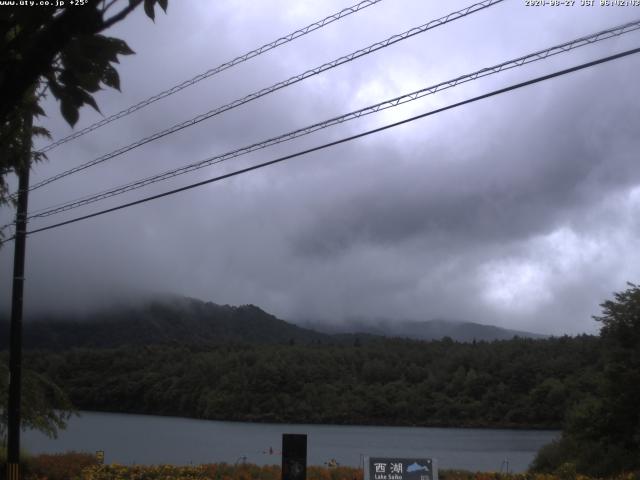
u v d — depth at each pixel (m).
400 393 97.19
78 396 95.00
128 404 95.00
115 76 2.98
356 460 41.97
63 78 2.96
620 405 27.45
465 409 88.38
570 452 29.06
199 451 47.59
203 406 92.31
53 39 2.79
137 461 38.75
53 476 21.08
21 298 17.72
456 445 60.59
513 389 89.62
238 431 73.88
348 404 92.69
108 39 2.89
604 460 26.45
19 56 2.88
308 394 95.88
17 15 2.77
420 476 13.25
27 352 100.94
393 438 68.94
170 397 93.81
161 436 63.88
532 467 31.83
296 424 91.88
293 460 13.69
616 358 28.59
